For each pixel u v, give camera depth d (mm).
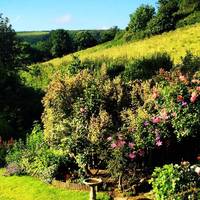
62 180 14492
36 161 15625
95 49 75750
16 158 17141
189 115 13344
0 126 24047
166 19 68125
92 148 13352
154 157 14055
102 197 12578
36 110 29719
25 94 31719
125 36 76562
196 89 13617
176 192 10500
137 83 16266
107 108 15070
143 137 13062
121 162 12836
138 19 81688
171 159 14445
